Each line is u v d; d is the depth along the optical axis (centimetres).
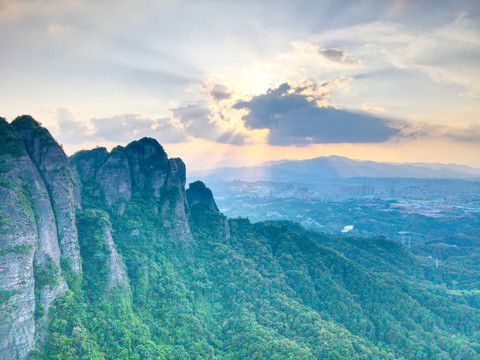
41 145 11019
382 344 14450
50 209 10238
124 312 10794
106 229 11975
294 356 11250
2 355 7594
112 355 9494
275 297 15125
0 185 8806
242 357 11444
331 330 13475
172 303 12525
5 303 7831
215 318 13612
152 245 14262
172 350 10838
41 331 8588
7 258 8069
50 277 9244
